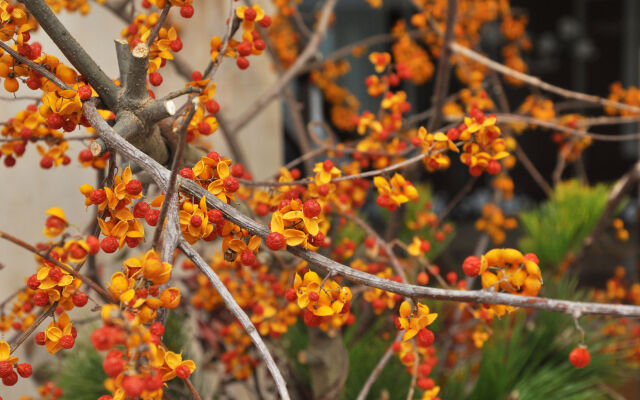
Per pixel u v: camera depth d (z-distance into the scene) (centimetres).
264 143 174
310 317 69
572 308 65
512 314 114
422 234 132
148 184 80
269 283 90
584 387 108
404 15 450
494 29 323
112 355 63
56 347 69
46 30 71
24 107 114
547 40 482
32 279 68
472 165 75
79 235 68
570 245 135
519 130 138
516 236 323
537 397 100
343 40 445
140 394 64
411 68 137
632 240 268
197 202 70
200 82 74
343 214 88
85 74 72
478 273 68
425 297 67
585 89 486
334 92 184
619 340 123
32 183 120
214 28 153
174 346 86
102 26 132
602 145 471
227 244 70
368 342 110
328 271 68
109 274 125
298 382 105
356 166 92
